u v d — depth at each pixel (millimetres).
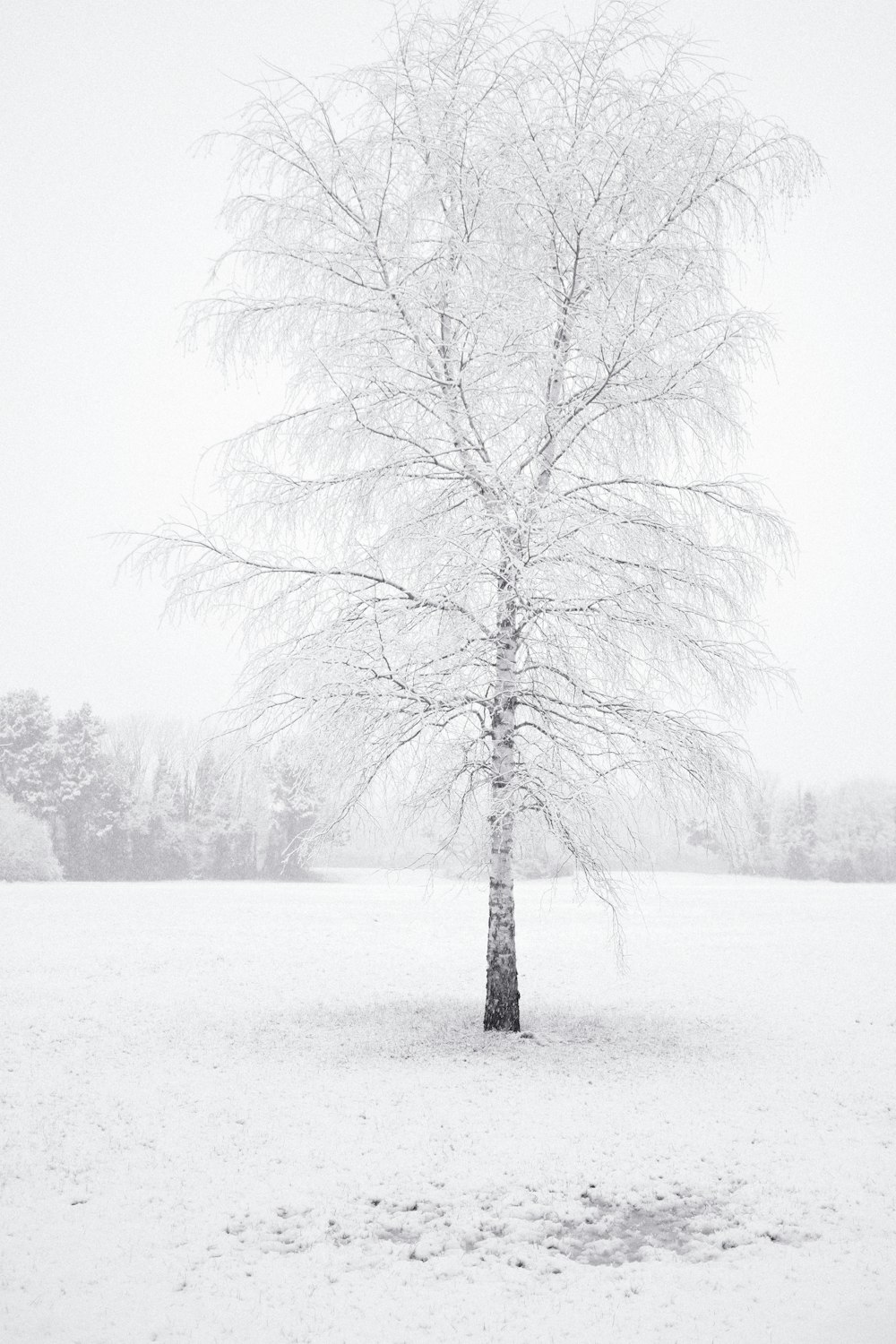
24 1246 6371
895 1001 16625
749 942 25125
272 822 62062
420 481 12555
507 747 12062
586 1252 6359
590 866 11648
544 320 11344
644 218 11969
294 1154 8164
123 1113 9383
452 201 12258
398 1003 15953
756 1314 5312
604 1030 13570
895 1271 5824
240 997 16391
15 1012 14445
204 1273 6008
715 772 11633
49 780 66500
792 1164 7910
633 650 11812
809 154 11492
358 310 12062
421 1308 5531
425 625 11742
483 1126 8883
